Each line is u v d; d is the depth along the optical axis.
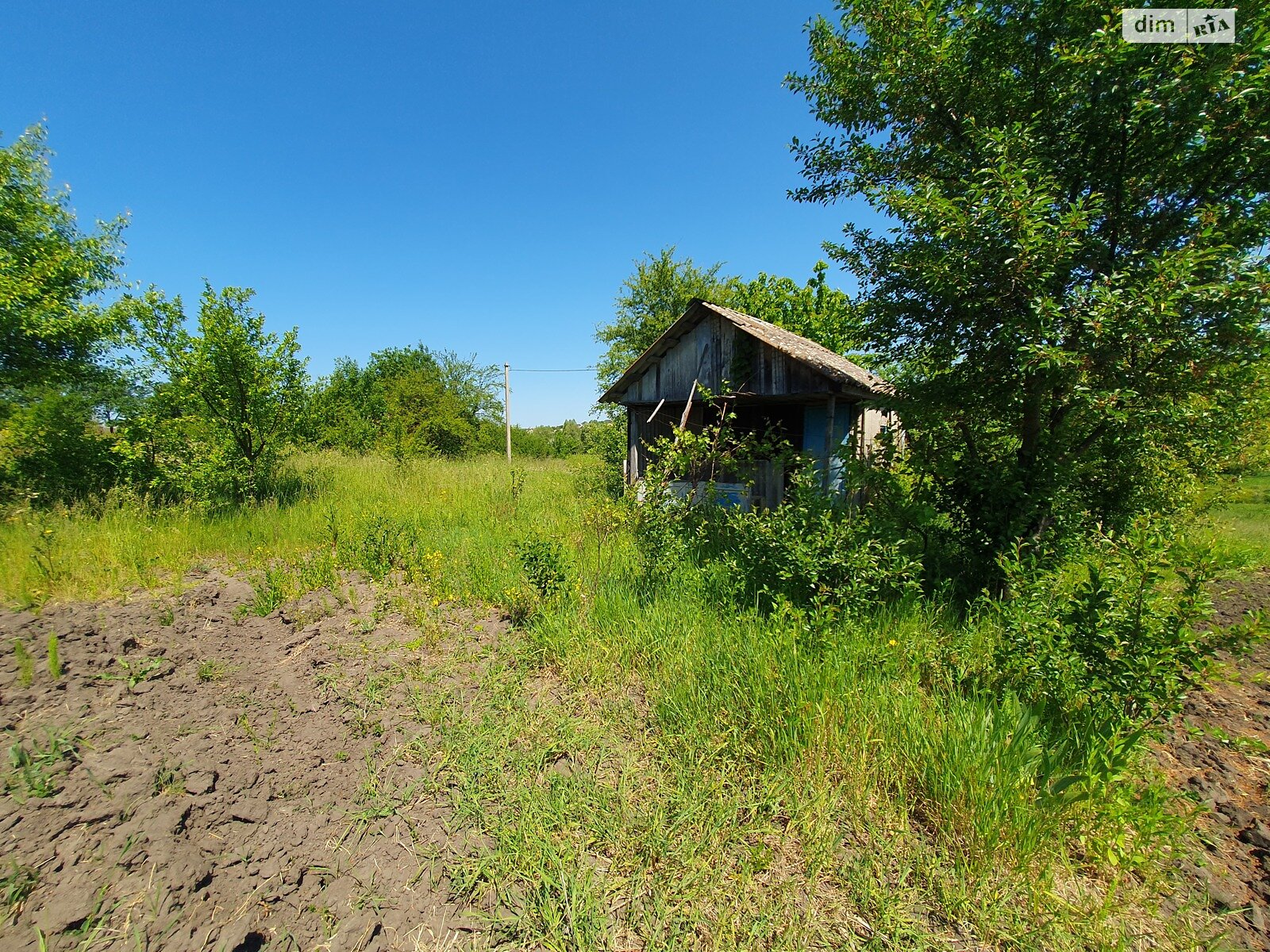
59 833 2.38
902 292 5.41
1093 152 4.62
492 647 4.59
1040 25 4.65
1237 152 3.95
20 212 9.90
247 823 2.61
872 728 3.20
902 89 5.17
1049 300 3.94
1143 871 2.47
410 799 2.84
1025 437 5.16
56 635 4.21
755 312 22.11
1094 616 3.02
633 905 2.24
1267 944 2.16
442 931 2.12
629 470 12.05
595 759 3.16
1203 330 4.04
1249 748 2.78
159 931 1.99
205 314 9.34
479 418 33.91
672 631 4.50
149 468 9.38
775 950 2.06
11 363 9.20
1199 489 7.00
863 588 4.43
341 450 19.88
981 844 2.51
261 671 4.13
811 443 9.53
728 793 2.89
